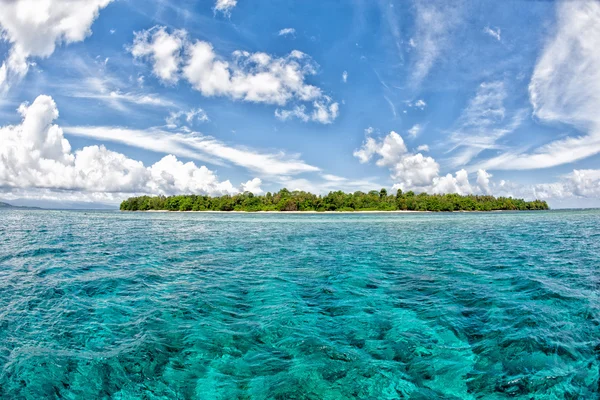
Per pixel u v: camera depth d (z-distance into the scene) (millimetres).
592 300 9820
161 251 20359
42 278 12852
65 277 13055
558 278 12570
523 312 8875
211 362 6418
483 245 22719
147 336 7500
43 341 7234
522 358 6484
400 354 6688
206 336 7516
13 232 30719
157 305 9664
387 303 9781
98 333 7664
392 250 20719
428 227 41625
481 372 6039
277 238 28578
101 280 12617
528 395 5414
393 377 5891
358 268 14922
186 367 6254
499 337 7375
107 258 17500
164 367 6250
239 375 5984
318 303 9844
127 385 5734
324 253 19531
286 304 9766
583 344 7023
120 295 10695
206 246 22875
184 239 27469
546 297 10156
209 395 5461
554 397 5363
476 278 12781
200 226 44531
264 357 6590
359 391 5516
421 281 12398
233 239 27719
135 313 9000
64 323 8258
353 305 9633
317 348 6945
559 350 6777
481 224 46062
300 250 20922
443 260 16781
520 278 12625
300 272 14141
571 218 59562
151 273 13938
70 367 6223
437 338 7387
